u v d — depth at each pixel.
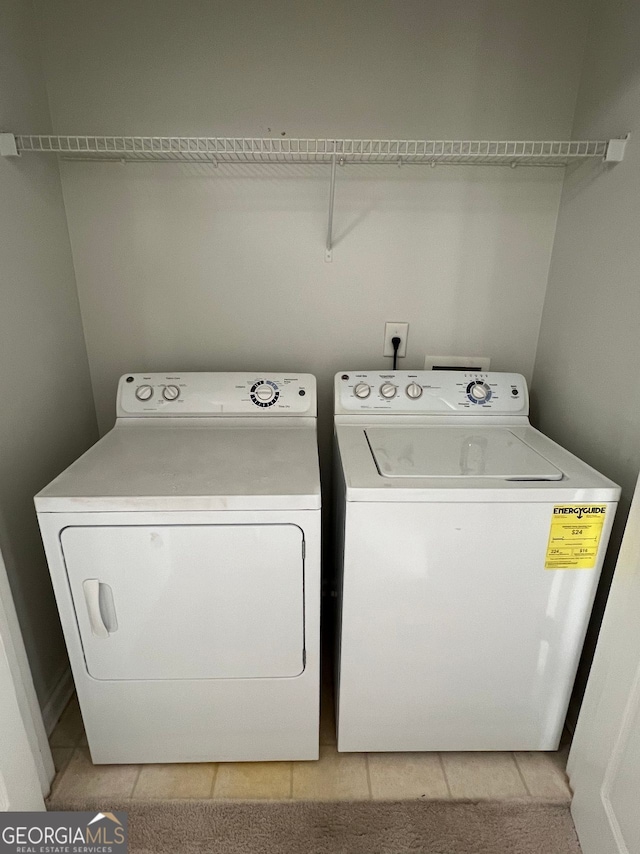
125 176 1.60
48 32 1.46
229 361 1.82
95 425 1.86
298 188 1.62
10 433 1.33
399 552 1.21
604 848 1.13
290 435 1.51
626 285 1.29
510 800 1.34
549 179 1.62
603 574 1.41
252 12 1.46
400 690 1.36
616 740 1.12
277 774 1.40
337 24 1.47
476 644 1.31
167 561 1.18
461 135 1.58
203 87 1.52
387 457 1.33
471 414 1.60
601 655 1.21
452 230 1.67
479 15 1.47
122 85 1.51
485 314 1.77
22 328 1.39
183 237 1.67
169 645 1.26
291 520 1.16
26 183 1.41
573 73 1.52
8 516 1.33
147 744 1.38
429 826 1.28
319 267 1.71
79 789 1.35
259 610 1.24
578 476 1.23
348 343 1.80
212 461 1.32
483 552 1.22
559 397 1.64
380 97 1.54
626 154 1.29
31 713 1.28
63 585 1.20
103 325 1.76
